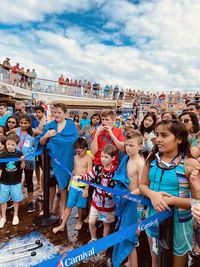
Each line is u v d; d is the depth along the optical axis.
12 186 3.26
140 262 2.46
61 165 3.03
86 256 1.26
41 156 4.16
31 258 2.47
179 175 1.56
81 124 8.32
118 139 3.02
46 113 8.36
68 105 9.29
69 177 3.32
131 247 2.13
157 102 15.65
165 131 1.59
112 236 1.34
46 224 3.18
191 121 3.17
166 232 1.46
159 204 1.44
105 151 2.59
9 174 3.23
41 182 4.36
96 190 2.68
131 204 2.19
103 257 2.52
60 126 3.33
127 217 2.18
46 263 1.16
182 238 1.58
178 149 1.65
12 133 3.62
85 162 3.15
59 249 2.65
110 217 2.63
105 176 2.60
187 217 1.58
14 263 2.39
